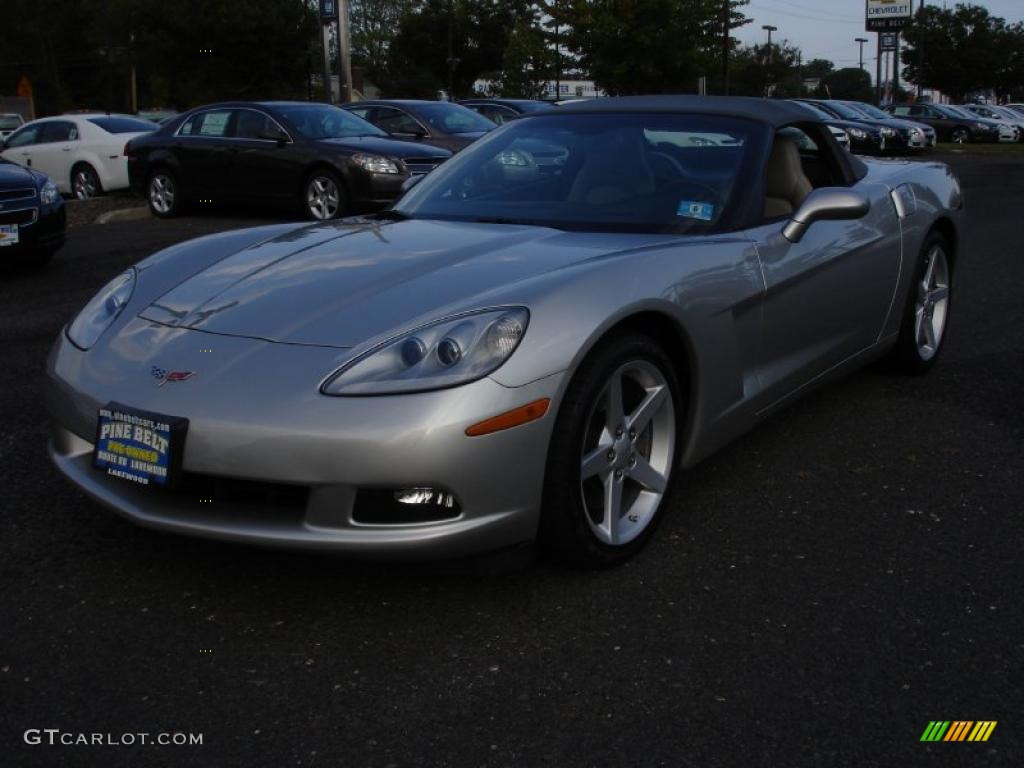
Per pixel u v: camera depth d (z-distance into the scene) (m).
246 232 3.36
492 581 2.60
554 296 2.41
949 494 3.21
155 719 2.03
